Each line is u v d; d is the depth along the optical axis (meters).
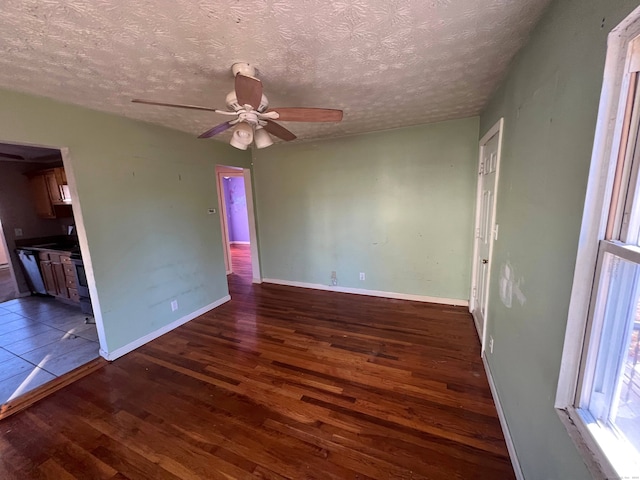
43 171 4.05
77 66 1.62
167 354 2.64
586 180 0.86
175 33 1.32
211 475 1.47
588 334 0.89
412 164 3.44
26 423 1.85
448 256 3.46
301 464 1.52
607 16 0.76
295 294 4.16
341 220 3.98
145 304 2.84
